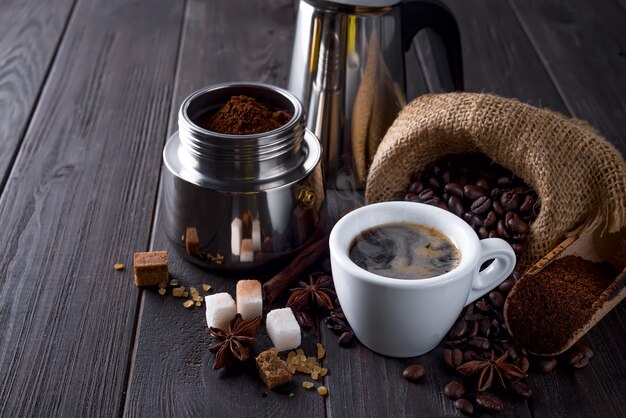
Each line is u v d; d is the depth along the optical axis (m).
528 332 0.53
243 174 0.56
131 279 0.59
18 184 0.67
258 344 0.54
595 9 0.94
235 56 0.86
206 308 0.55
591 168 0.56
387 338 0.52
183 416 0.50
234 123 0.58
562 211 0.56
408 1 0.66
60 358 0.53
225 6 0.95
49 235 0.62
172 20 0.92
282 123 0.59
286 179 0.57
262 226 0.57
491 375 0.51
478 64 0.84
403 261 0.52
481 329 0.54
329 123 0.67
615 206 0.55
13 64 0.83
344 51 0.65
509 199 0.57
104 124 0.75
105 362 0.53
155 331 0.55
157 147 0.72
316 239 0.61
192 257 0.59
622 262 0.56
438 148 0.61
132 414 0.50
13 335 0.54
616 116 0.77
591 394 0.52
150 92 0.79
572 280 0.54
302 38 0.66
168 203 0.59
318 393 0.51
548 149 0.56
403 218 0.54
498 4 0.95
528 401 0.51
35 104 0.77
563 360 0.53
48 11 0.92
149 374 0.52
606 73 0.83
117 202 0.66
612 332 0.56
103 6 0.94
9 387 0.51
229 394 0.51
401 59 0.67
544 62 0.85
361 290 0.50
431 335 0.52
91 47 0.86
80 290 0.58
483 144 0.58
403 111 0.63
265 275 0.59
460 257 0.52
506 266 0.53
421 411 0.50
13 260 0.60
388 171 0.61
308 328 0.55
